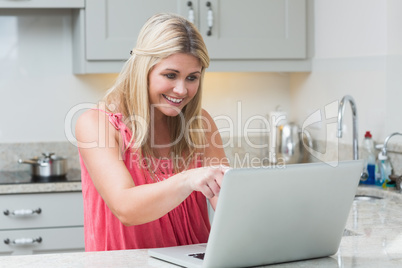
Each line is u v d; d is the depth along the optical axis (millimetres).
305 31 3953
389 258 1641
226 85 4332
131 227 1900
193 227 2014
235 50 3836
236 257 1507
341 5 3650
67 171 3943
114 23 3670
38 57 4039
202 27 3773
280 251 1572
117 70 3713
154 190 1634
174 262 1575
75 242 3529
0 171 3994
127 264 1571
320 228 1602
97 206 1946
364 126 3455
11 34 4000
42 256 1658
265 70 3932
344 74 3645
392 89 3207
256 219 1475
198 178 1559
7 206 3455
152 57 1824
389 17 3197
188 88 1873
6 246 3459
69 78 4070
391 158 3221
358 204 2621
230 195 1406
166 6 3711
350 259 1638
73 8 3793
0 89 4008
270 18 3883
